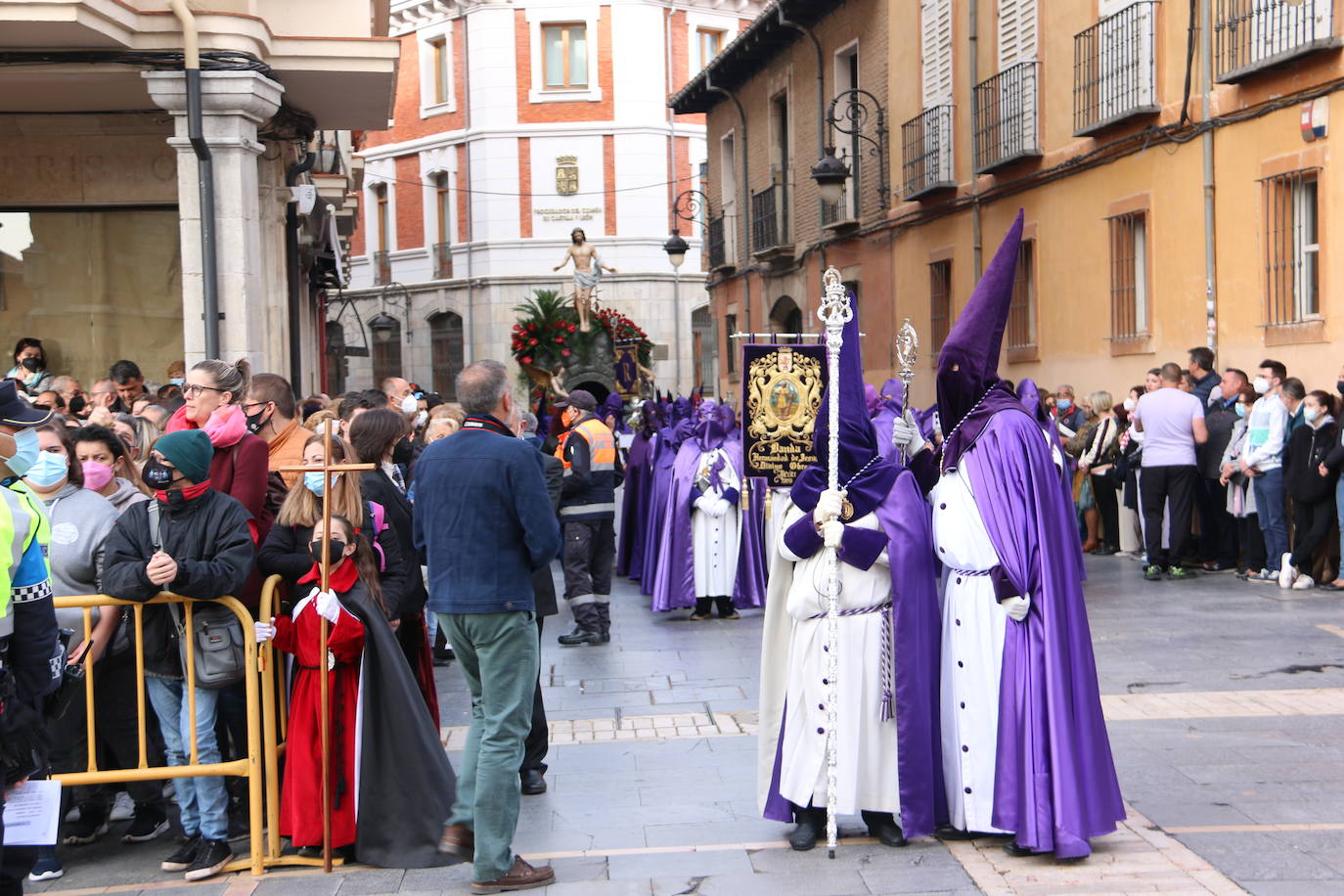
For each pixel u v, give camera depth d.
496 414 5.29
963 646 5.19
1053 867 4.94
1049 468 5.19
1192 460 11.78
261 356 12.21
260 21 11.80
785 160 27.45
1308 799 5.62
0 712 3.94
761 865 5.10
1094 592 11.25
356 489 5.57
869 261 22.77
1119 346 14.68
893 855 5.16
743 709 7.70
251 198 12.05
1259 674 7.96
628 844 5.40
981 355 5.33
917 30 20.39
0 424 4.18
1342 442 10.31
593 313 26.31
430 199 41.84
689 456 10.98
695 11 40.38
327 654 5.27
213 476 5.73
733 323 31.23
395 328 43.44
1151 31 13.79
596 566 10.06
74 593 5.61
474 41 39.81
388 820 5.36
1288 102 11.64
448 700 8.16
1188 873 4.83
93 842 5.77
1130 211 14.39
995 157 17.66
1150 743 6.53
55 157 13.66
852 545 5.14
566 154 39.69
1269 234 12.05
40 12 10.53
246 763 5.29
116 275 13.97
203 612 5.34
